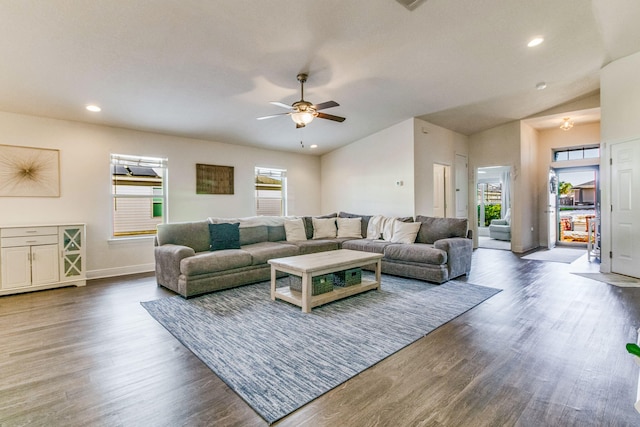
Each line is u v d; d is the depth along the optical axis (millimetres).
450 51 3461
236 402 1684
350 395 1735
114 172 4750
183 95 3891
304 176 7168
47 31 2566
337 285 3666
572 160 7082
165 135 5160
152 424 1516
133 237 4855
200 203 5547
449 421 1512
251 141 5938
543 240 7430
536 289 3787
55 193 4219
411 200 5645
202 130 5121
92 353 2238
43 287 3818
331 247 5105
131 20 2529
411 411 1591
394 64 3641
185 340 2438
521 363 2053
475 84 4438
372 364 2066
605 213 4539
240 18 2615
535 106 5805
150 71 3289
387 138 6020
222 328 2668
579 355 2145
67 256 3977
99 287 4004
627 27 3396
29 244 3727
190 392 1774
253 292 3732
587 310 3027
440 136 6402
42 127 4133
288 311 3082
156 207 5188
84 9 2373
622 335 2453
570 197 7883
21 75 3160
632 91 4086
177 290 3592
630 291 3641
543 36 3355
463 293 3641
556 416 1539
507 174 8992
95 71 3195
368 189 6387
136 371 1999
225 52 3074
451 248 4152
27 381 1886
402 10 2699
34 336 2525
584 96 5586
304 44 3055
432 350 2260
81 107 3955
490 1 2707
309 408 1628
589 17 3105
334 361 2107
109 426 1503
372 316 2932
